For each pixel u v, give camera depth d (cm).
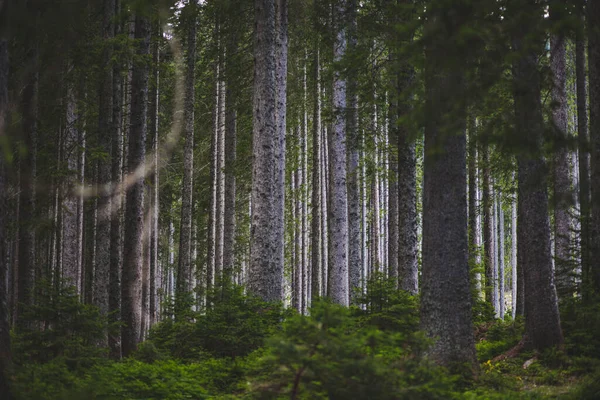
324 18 2016
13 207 1395
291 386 684
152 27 2094
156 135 2681
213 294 1542
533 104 860
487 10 845
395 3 1507
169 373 1041
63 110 1742
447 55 822
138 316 1502
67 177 1616
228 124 2497
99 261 1538
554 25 808
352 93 1684
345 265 2036
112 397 832
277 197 1820
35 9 877
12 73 1167
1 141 689
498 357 1217
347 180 2352
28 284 1320
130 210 1520
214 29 2547
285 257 4147
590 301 1194
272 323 1429
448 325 1008
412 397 667
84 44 1427
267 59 1605
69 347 1073
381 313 1266
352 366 656
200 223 3400
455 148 1034
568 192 866
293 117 3183
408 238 1588
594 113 1181
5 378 761
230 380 1096
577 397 884
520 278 2062
